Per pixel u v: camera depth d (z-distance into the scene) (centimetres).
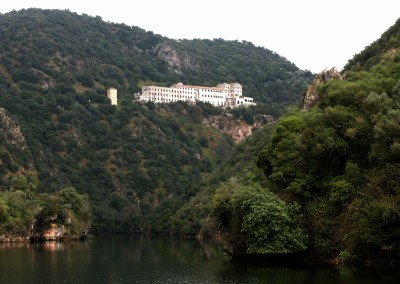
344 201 7831
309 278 6938
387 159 7375
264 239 8175
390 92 8469
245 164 19975
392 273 6944
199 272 8700
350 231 7412
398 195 6800
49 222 19925
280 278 7138
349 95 8750
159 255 12375
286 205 8419
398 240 6869
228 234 9381
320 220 8000
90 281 7981
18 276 8544
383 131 7169
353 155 8275
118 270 9256
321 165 8612
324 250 7888
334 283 6400
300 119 9938
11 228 18088
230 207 9238
